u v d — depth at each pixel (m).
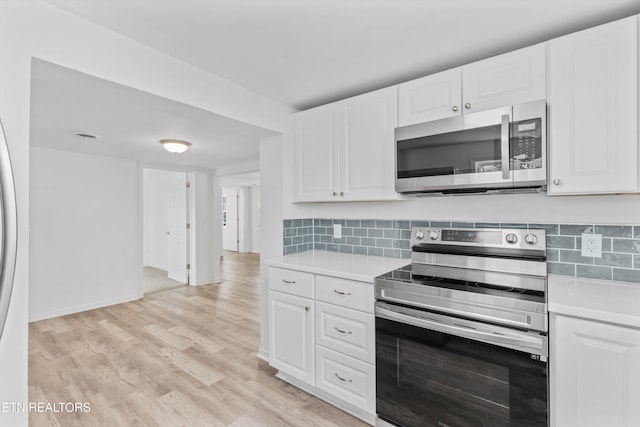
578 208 1.66
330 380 1.95
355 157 2.15
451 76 1.77
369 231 2.48
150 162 4.79
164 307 4.12
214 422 1.85
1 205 0.95
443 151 1.72
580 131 1.41
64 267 3.89
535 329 1.30
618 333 1.16
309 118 2.41
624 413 1.16
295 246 2.65
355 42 1.64
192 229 5.36
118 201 4.40
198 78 1.88
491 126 1.57
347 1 1.31
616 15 1.41
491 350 1.39
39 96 2.13
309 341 2.05
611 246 1.60
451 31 1.54
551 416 1.29
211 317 3.72
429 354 1.55
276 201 2.57
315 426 1.82
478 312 1.41
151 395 2.12
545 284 1.52
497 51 1.74
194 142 3.55
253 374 2.39
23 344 1.17
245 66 1.88
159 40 1.59
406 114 1.92
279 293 2.22
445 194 1.96
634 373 1.14
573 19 1.45
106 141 3.46
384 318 1.69
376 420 1.76
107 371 2.45
